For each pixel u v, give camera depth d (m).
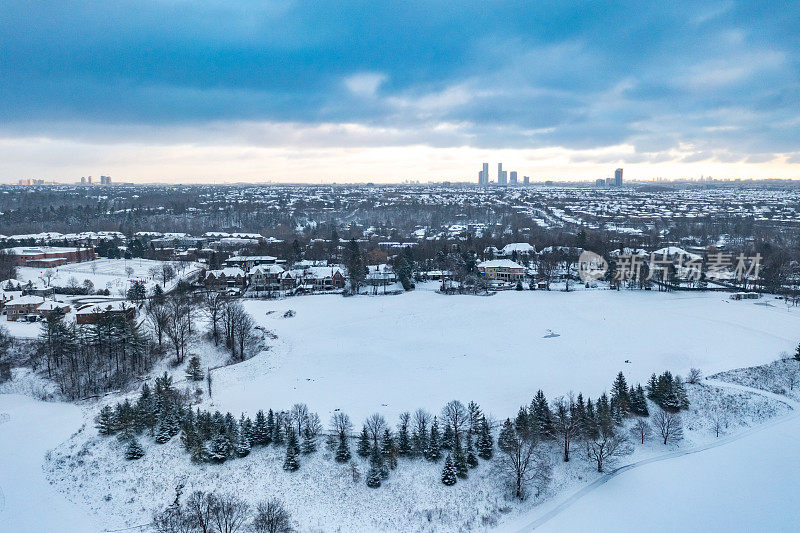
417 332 160.12
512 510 81.31
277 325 165.38
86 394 117.88
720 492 85.88
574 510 81.38
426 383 121.25
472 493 83.81
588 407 99.31
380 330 161.12
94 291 194.38
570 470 90.19
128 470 86.81
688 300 198.12
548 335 157.12
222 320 152.12
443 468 87.44
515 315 176.38
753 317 173.75
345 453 89.19
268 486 83.94
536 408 98.94
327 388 118.31
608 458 92.50
